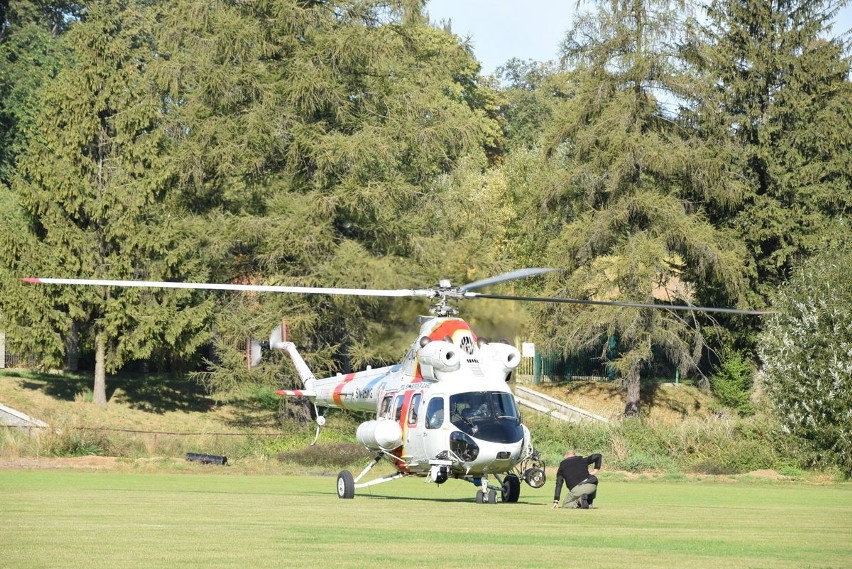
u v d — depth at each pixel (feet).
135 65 335.67
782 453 243.60
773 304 260.42
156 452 266.77
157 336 308.60
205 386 322.55
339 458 256.93
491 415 131.44
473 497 163.43
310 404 317.01
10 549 82.12
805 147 334.03
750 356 338.54
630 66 320.91
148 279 313.53
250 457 271.69
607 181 323.37
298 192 313.53
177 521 107.14
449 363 133.59
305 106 307.58
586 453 264.11
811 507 146.00
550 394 365.40
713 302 337.31
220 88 303.89
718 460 245.24
